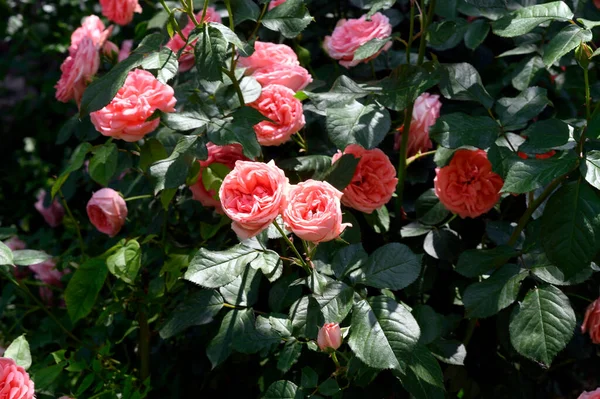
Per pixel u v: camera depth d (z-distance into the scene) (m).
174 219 2.02
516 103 1.57
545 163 1.30
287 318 1.46
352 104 1.51
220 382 1.99
